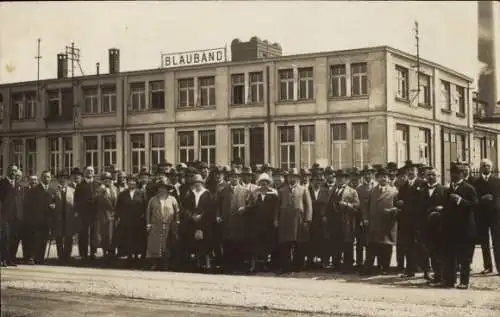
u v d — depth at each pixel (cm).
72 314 926
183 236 1328
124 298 1028
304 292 1016
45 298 1047
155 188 1418
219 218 1310
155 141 3189
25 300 1030
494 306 873
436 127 2373
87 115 2914
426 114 2416
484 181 1168
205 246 1301
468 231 1018
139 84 3130
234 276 1220
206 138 3180
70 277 1245
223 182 1377
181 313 904
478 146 2158
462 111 2208
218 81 3133
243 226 1277
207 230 1297
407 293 986
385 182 1190
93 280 1202
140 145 3164
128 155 3123
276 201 1266
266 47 3131
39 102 2662
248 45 3086
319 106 2895
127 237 1409
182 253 1369
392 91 2700
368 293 992
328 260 1299
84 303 998
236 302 954
